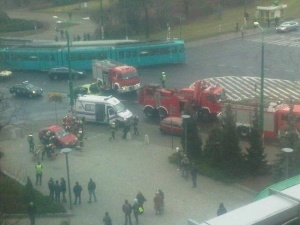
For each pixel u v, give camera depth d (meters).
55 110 66.81
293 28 103.06
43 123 62.22
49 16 128.62
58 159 52.09
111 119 60.12
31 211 39.62
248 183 45.09
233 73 78.94
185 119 48.12
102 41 89.62
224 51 91.38
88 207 42.59
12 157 52.94
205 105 60.47
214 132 47.53
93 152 53.59
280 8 108.12
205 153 48.19
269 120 53.84
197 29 107.06
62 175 48.47
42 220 40.97
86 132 59.28
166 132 57.19
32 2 145.00
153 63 85.12
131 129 59.41
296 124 51.81
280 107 53.91
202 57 88.69
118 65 73.56
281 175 42.38
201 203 42.28
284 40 96.62
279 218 22.17
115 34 104.81
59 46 85.75
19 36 110.44
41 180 47.03
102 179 47.38
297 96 67.62
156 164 50.03
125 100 69.69
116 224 39.91
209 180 46.09
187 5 113.69
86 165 50.50
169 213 41.00
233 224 21.38
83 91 71.38
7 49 87.19
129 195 44.19
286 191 23.92
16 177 48.22
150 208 41.91
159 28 108.12
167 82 75.81
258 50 90.75
